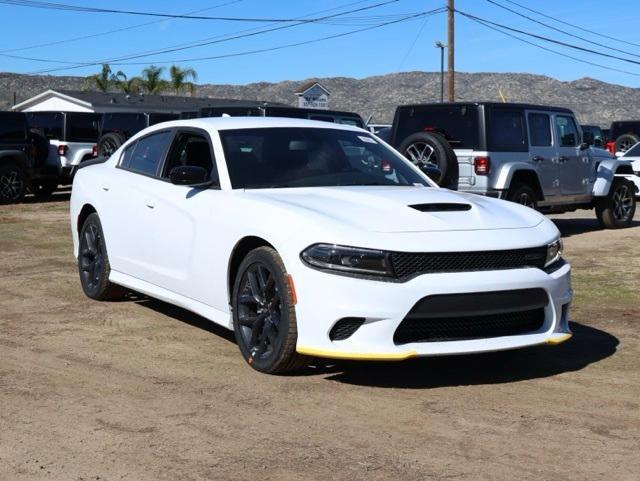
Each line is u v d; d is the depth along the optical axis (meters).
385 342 4.88
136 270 6.89
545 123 12.86
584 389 5.17
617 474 3.91
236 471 3.91
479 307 4.99
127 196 6.98
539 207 12.84
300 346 5.03
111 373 5.44
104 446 4.21
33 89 88.69
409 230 5.05
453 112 12.14
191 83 59.72
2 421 4.56
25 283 8.57
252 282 5.45
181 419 4.59
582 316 7.25
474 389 5.15
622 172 14.25
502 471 3.93
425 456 4.10
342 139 6.64
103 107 46.25
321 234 5.00
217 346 6.11
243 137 6.34
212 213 5.85
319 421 4.57
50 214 16.05
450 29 32.41
